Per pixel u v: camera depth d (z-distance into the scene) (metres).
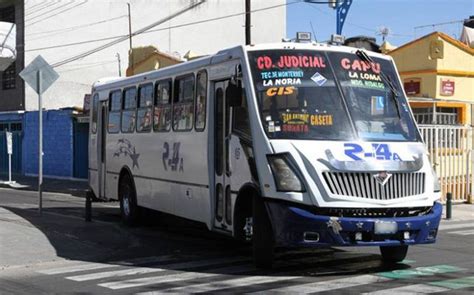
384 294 7.27
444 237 12.69
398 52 24.33
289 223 7.91
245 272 8.77
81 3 40.22
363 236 7.82
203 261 9.87
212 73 10.11
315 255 10.08
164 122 12.06
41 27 38.72
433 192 8.42
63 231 13.02
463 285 7.80
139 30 42.66
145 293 7.63
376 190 7.93
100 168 15.79
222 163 9.76
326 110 8.60
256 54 9.04
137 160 13.40
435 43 22.97
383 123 8.80
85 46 40.44
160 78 12.35
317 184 7.86
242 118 9.01
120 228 13.75
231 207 9.38
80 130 30.42
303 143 8.19
